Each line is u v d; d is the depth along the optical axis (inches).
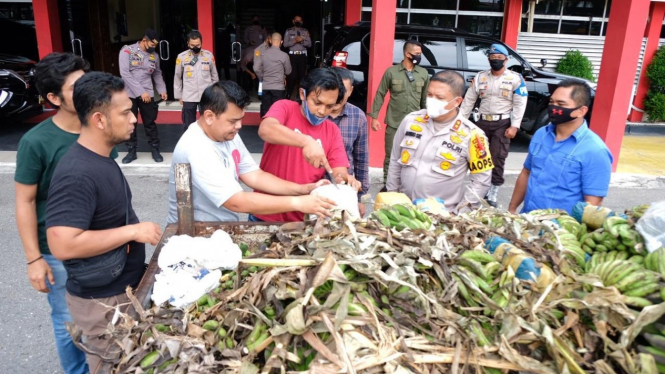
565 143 112.2
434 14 452.1
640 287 56.2
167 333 56.9
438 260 59.8
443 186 119.7
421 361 50.5
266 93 349.4
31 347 123.4
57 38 336.8
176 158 89.0
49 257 91.9
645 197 252.5
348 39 309.6
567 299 54.3
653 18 425.1
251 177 102.3
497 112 227.8
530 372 50.4
